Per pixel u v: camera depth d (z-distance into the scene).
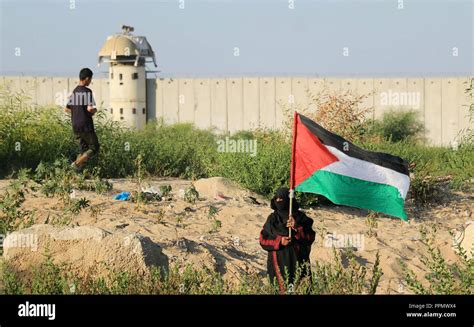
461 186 16.31
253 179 14.42
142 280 7.54
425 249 11.21
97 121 19.34
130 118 52.47
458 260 10.61
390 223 13.09
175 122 54.75
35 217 10.73
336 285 7.50
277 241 7.88
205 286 7.41
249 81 55.09
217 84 55.31
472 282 7.91
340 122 17.83
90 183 13.66
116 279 7.48
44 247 7.96
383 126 47.50
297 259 7.93
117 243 7.97
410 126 50.72
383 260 10.34
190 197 12.80
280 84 54.56
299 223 7.98
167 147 18.92
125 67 52.28
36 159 17.52
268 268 8.04
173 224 11.24
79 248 7.96
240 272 9.32
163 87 55.09
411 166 15.82
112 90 52.78
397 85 52.44
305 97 53.97
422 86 52.44
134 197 12.56
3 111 18.50
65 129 18.41
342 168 7.82
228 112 55.28
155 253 8.19
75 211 11.32
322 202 14.12
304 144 7.90
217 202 12.97
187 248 9.74
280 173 14.43
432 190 15.09
